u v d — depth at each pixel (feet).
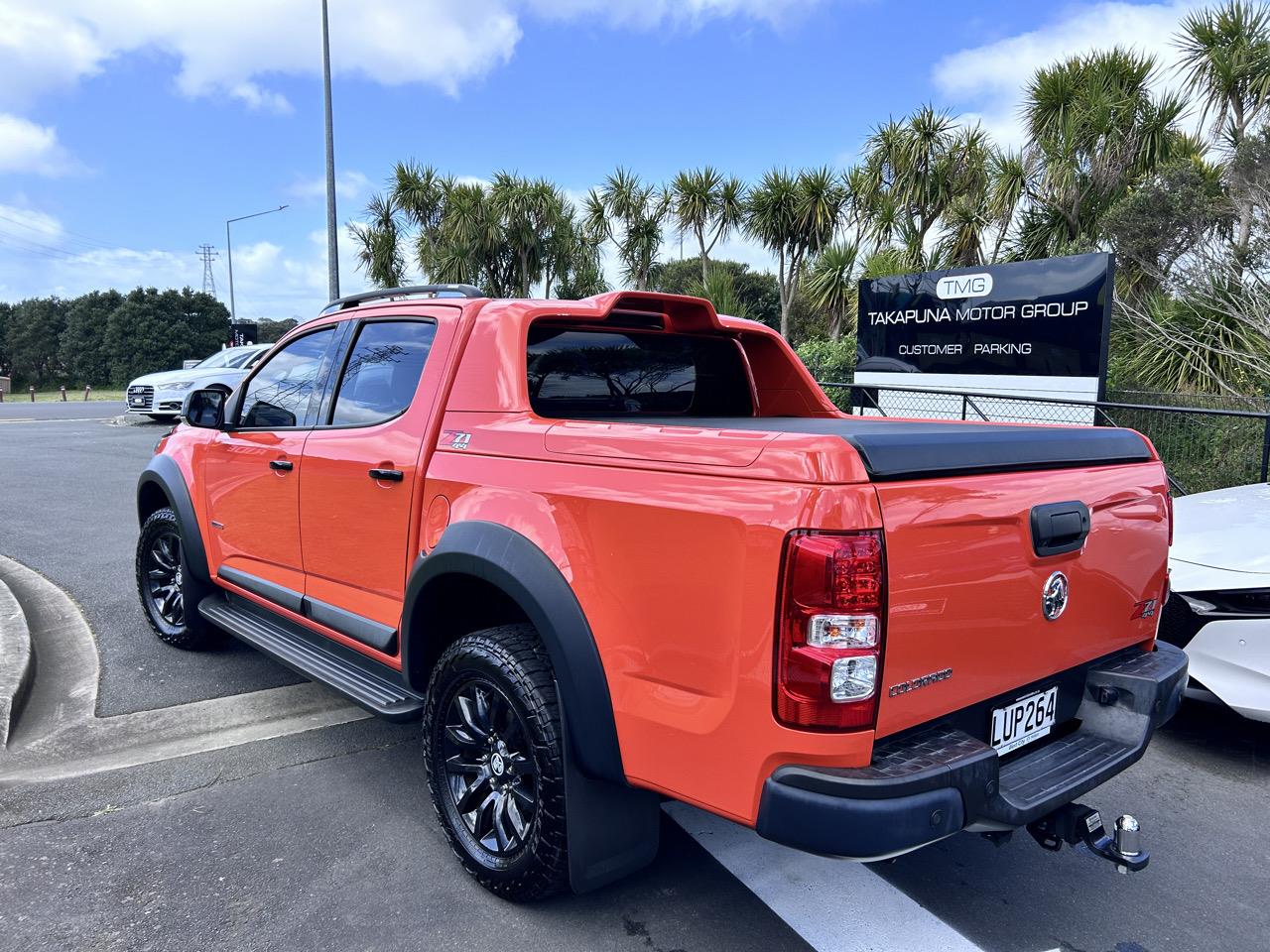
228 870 8.95
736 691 6.27
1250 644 11.11
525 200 71.15
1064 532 7.36
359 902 8.44
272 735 12.28
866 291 33.71
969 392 27.73
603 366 10.55
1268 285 32.73
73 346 241.35
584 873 7.74
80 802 10.30
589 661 7.29
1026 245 48.26
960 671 6.71
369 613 10.23
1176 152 45.70
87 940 7.78
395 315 10.77
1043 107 47.57
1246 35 44.62
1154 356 32.99
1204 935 8.09
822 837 5.92
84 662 15.02
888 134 53.31
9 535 25.08
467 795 8.73
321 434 11.07
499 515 8.12
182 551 14.34
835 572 5.75
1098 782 7.43
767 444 6.25
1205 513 14.03
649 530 6.82
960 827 6.22
